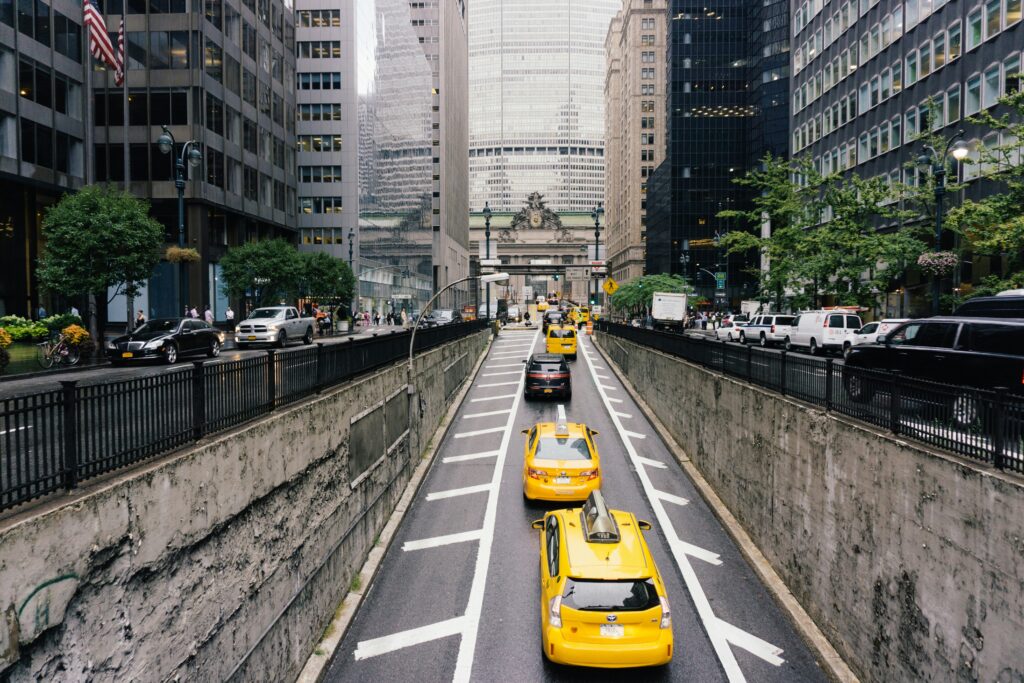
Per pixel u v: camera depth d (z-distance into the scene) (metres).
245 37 54.78
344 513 10.88
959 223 25.72
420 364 18.97
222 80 50.22
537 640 9.38
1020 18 30.08
